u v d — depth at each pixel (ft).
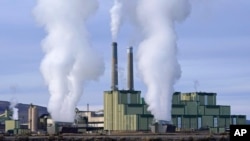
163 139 653.30
